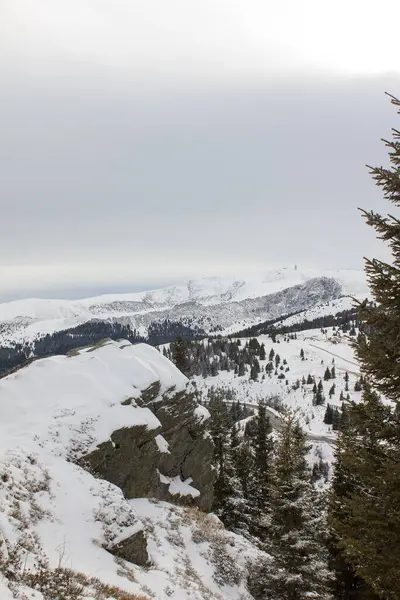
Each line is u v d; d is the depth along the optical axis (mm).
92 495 16703
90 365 25828
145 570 15391
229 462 35125
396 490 9133
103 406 22859
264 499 37719
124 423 22422
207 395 176000
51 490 15492
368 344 9586
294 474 19375
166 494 25578
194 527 22906
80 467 18578
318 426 131875
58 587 9328
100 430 21266
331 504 11219
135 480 22859
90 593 10055
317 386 190000
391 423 9984
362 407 10055
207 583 18266
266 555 24688
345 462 10516
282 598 18438
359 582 21203
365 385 10141
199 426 30484
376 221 9680
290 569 18312
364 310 9742
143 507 22156
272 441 42000
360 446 10484
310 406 163000
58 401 22234
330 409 133125
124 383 25812
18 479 14695
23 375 23641
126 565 14492
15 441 18062
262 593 20047
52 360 25703
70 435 20203
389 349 9258
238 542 24781
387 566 8961
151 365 29500
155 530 20234
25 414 20797
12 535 11094
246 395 189875
